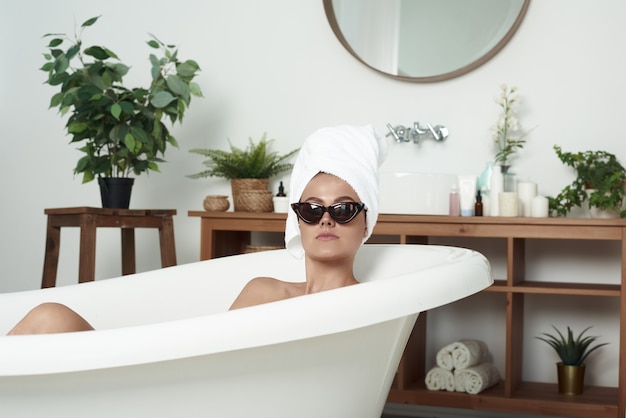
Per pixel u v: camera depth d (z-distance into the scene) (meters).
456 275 1.36
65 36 3.68
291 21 3.36
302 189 1.62
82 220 2.84
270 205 3.11
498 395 2.71
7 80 3.76
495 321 3.08
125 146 3.17
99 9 3.63
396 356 1.49
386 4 3.20
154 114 3.11
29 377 1.06
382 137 1.70
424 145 3.15
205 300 1.98
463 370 2.76
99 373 1.09
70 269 3.68
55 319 1.42
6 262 3.76
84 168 3.08
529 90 3.04
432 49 3.14
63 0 3.69
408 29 3.17
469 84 3.11
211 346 1.06
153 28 3.55
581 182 2.83
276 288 1.73
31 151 3.74
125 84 3.57
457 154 3.12
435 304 1.27
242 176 3.25
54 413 1.11
